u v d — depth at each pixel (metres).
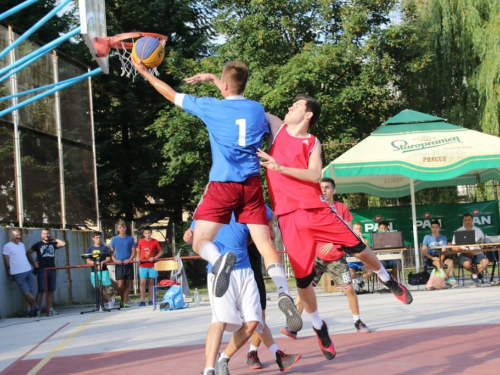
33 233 16.33
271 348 5.44
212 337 4.70
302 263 5.49
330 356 5.38
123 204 30.22
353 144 25.95
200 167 28.20
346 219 8.33
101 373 5.89
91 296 19.17
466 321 8.15
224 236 4.98
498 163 15.27
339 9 28.12
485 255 15.48
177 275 15.50
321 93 26.30
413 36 26.17
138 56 5.60
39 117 17.25
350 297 7.59
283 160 5.52
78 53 28.25
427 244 15.12
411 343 6.52
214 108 4.95
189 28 32.25
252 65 27.61
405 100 27.22
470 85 24.61
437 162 15.41
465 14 24.73
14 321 13.58
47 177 17.41
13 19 26.00
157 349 7.30
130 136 31.91
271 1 27.62
